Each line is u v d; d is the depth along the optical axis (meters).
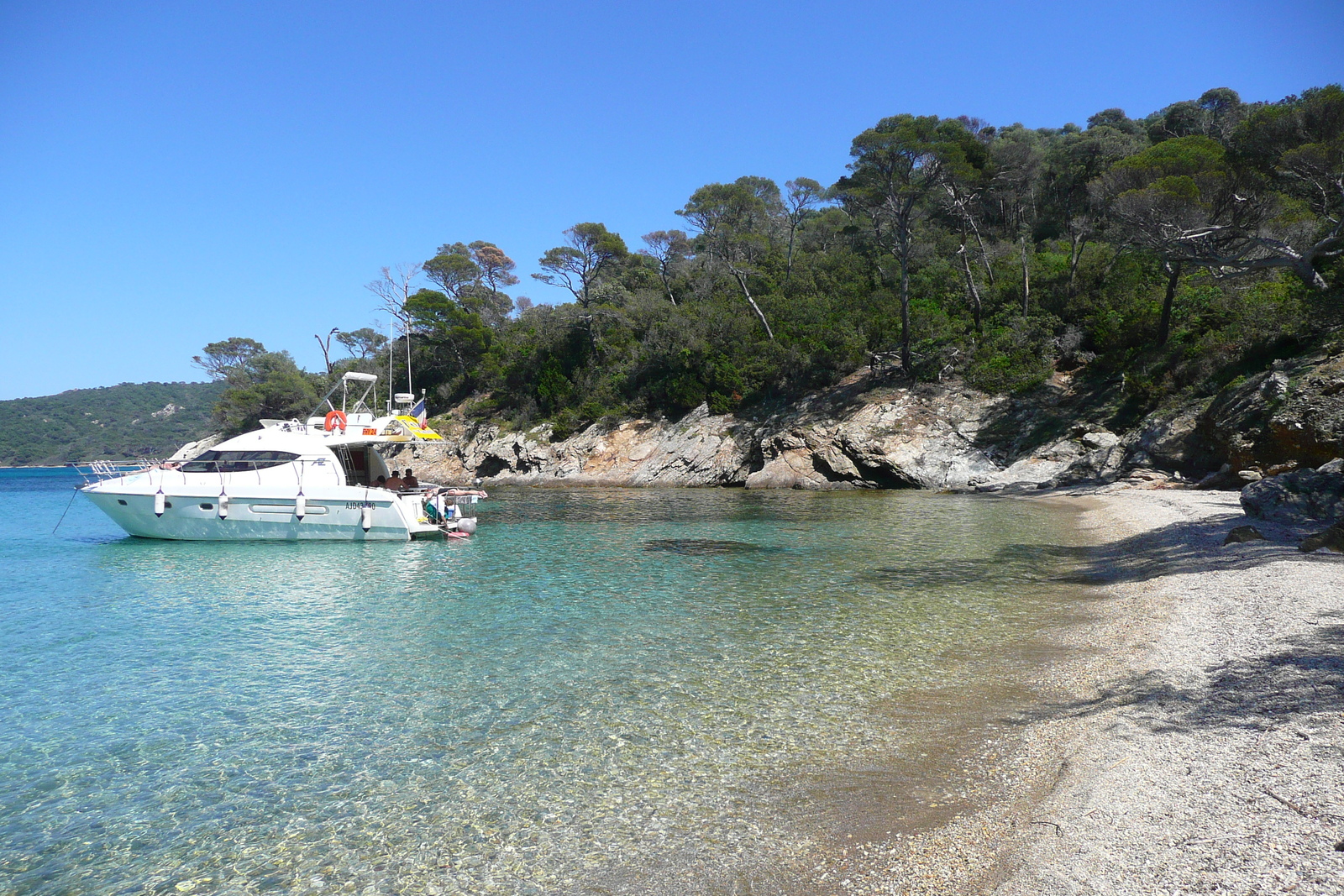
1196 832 5.07
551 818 6.30
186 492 21.88
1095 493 32.66
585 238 75.50
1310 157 26.77
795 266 65.25
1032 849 5.28
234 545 22.08
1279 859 4.55
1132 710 7.67
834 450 45.84
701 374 57.16
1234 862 4.61
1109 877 4.72
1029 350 45.75
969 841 5.55
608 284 75.38
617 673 10.17
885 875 5.24
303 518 22.39
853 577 16.75
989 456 42.16
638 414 59.38
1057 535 22.36
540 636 12.18
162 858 5.82
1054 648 10.60
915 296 57.09
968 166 46.84
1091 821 5.49
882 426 45.62
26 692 9.63
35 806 6.67
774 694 9.19
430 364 78.00
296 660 10.95
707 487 50.47
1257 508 18.97
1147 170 33.44
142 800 6.75
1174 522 20.67
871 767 7.04
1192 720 7.16
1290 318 32.25
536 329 71.06
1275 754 6.06
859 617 12.95
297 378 81.62
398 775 7.17
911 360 49.34
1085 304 47.00
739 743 7.72
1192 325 39.53
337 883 5.45
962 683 9.34
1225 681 8.03
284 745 7.92
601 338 67.31
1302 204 32.38
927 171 47.72
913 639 11.46
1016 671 9.69
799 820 6.11
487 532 25.52
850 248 67.25
